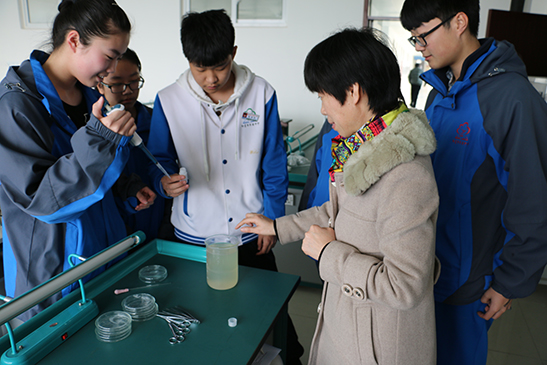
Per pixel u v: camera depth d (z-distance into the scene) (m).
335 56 0.82
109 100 1.55
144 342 0.88
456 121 1.25
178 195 1.45
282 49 4.59
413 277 0.78
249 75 1.51
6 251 1.14
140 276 1.15
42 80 1.06
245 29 4.64
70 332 0.89
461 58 1.26
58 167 0.98
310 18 4.41
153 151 1.51
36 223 1.09
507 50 1.18
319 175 1.57
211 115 1.49
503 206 1.18
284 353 1.19
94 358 0.83
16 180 0.98
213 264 1.08
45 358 0.82
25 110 0.99
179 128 1.49
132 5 4.89
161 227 1.70
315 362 1.11
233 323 0.94
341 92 0.85
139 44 5.02
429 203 0.79
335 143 0.99
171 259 1.28
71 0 1.04
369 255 0.88
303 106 4.71
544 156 1.09
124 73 1.51
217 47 1.26
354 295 0.85
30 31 5.27
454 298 1.26
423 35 1.24
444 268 1.28
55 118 1.09
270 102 1.58
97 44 1.01
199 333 0.91
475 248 1.22
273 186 1.63
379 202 0.83
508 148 1.12
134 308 0.96
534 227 1.08
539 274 1.12
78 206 1.02
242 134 1.53
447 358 1.34
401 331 0.88
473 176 1.21
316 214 1.21
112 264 1.24
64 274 0.85
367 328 0.90
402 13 1.28
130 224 1.54
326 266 0.90
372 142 0.83
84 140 0.95
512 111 1.10
